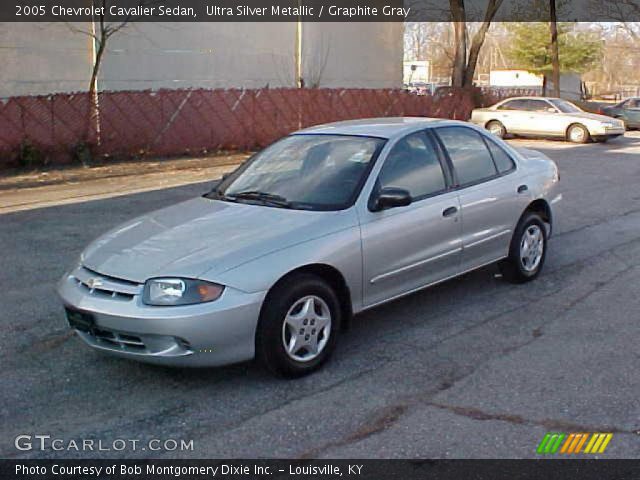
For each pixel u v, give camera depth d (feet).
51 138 52.31
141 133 58.08
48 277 23.62
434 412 13.89
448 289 21.99
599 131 73.00
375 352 17.03
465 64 100.12
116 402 14.60
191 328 14.05
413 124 19.81
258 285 14.61
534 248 22.49
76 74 59.72
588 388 14.82
